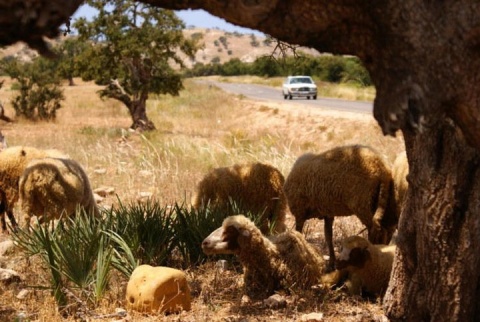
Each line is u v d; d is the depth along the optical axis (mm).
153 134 24422
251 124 30172
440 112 3750
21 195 8602
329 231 7523
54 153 9578
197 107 40781
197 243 7598
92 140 21938
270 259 6496
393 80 3650
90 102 46500
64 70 32031
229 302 6516
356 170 6957
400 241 5188
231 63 103125
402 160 6961
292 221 10227
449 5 3541
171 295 6184
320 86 48656
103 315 6145
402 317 5262
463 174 4621
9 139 22391
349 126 23656
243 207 8266
